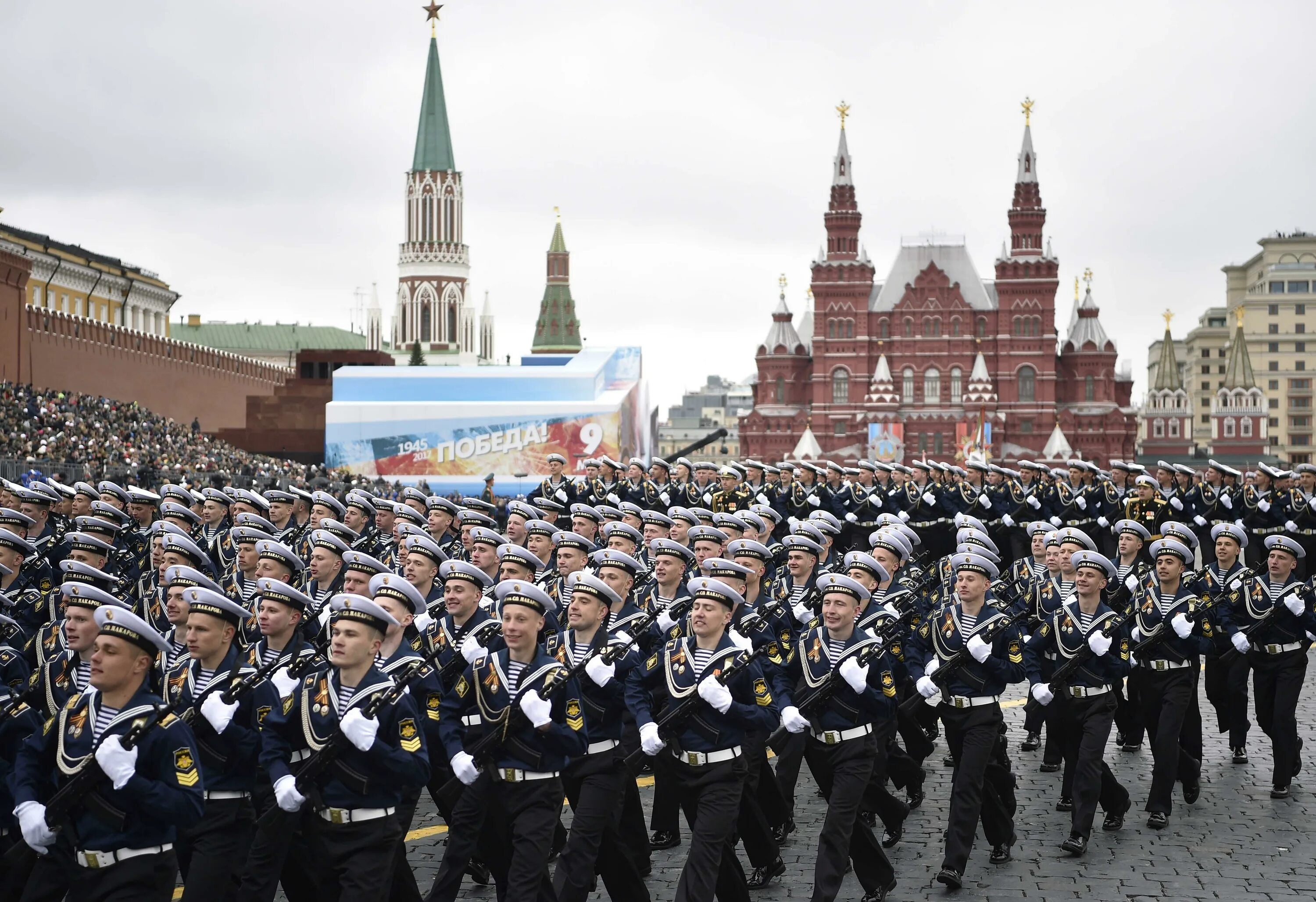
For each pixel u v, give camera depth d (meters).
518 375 78.25
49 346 79.44
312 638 13.12
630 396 82.62
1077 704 14.20
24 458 47.22
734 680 11.20
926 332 163.12
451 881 10.62
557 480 32.53
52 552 17.66
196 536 20.17
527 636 10.74
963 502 33.34
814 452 158.25
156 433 69.81
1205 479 32.34
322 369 99.81
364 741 9.49
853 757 11.91
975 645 12.96
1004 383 162.12
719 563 13.41
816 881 11.64
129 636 8.96
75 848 8.84
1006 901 12.30
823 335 165.00
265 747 9.80
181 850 10.21
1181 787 16.56
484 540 15.68
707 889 10.92
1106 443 161.75
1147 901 12.27
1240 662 17.42
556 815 10.71
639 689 11.23
